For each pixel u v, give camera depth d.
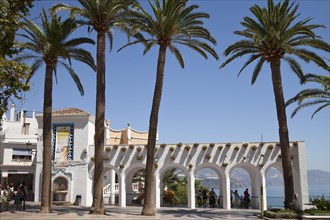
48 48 26.08
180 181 48.50
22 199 28.75
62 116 37.53
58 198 36.34
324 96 28.23
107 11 25.28
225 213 27.75
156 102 26.16
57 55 26.80
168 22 25.47
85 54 27.70
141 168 40.00
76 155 37.06
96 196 24.97
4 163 48.97
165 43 26.56
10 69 21.28
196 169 34.44
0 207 26.30
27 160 50.06
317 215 23.16
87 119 37.53
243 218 23.77
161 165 34.88
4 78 21.03
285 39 25.91
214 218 23.61
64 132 37.50
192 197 33.97
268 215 24.08
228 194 33.47
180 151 34.84
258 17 26.48
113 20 26.08
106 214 24.94
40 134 38.38
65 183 36.72
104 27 26.02
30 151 50.25
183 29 25.81
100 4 25.22
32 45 26.23
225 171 33.81
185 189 46.28
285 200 25.64
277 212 23.91
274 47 26.39
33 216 22.83
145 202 25.16
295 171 32.88
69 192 36.47
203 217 24.14
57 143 37.38
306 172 32.59
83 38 27.08
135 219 22.03
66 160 37.03
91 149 37.25
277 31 25.75
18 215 23.42
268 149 33.75
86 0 25.19
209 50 27.78
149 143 25.77
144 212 24.97
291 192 25.52
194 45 27.62
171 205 38.59
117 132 50.12
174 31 26.16
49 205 25.70
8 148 49.53
